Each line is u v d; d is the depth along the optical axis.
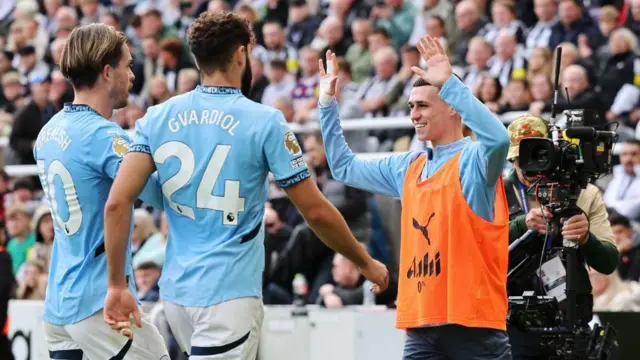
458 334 14.31
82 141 14.62
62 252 14.87
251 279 13.48
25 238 33.00
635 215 27.03
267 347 22.19
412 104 14.81
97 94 15.00
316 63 35.09
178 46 38.56
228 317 13.27
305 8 38.19
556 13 32.38
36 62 43.66
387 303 26.36
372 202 27.33
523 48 32.12
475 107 13.73
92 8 43.88
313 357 21.86
